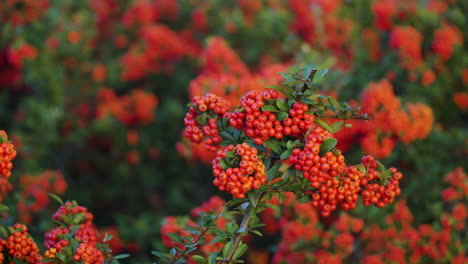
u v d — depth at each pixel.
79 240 2.62
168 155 7.37
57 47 6.59
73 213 2.82
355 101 5.30
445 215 4.19
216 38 5.61
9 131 7.02
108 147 7.40
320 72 2.32
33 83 6.57
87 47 7.08
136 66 7.38
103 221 7.27
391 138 4.88
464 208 4.16
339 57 7.03
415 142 5.02
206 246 3.46
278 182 2.34
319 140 2.21
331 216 5.07
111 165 7.35
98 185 7.32
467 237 4.21
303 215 4.42
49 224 4.18
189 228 2.56
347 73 5.78
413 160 4.91
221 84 4.73
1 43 6.22
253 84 4.76
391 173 2.40
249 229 2.42
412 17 5.79
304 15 7.10
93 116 7.51
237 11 7.15
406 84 5.51
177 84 7.85
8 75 6.80
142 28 7.80
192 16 8.00
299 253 4.41
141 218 6.32
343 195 2.31
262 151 2.38
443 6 5.92
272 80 4.89
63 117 6.82
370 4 6.41
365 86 5.36
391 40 5.55
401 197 4.66
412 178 4.84
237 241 2.41
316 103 2.28
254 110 2.23
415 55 5.41
